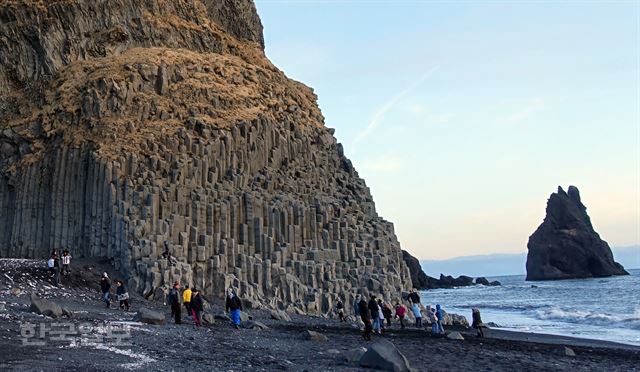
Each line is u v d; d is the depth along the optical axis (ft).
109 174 174.29
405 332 140.36
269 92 234.38
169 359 69.62
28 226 182.19
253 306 159.12
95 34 227.40
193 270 163.53
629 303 301.84
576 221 636.07
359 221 203.00
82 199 179.32
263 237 177.68
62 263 150.41
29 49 217.77
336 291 176.86
